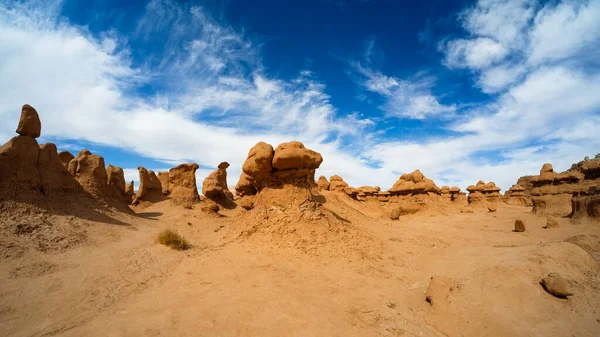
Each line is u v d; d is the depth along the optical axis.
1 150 13.79
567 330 6.97
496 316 7.40
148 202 30.44
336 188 38.09
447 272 11.01
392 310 7.91
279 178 15.35
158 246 13.46
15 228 11.51
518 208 36.78
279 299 7.61
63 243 11.83
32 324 6.36
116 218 18.27
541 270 9.46
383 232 19.11
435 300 8.15
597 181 22.20
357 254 12.28
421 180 36.56
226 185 40.34
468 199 43.56
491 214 31.55
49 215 13.66
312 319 6.68
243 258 11.30
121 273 9.80
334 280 9.68
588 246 13.02
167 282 9.10
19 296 7.59
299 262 10.97
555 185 25.09
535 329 6.97
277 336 5.94
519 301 8.02
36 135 15.57
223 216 27.08
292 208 14.26
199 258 11.73
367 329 6.67
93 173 20.42
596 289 8.85
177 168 33.81
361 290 9.06
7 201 12.72
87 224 14.73
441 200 38.03
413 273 11.37
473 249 14.80
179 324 6.24
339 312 7.27
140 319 6.47
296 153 14.21
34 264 9.59
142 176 30.91
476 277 9.48
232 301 7.39
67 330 6.07
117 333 5.83
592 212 18.08
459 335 6.90
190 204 30.50
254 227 14.11
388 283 9.98
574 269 9.91
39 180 14.88
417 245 16.20
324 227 13.79
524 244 14.99
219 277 9.27
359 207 33.47
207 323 6.29
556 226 18.77
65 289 8.28
